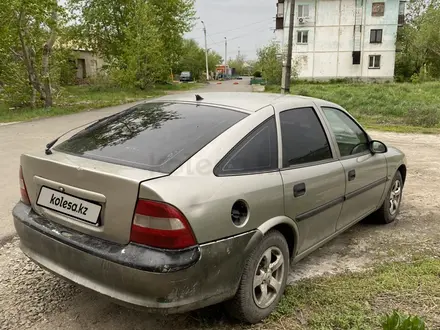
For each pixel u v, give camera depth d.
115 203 2.21
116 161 2.47
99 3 30.67
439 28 40.91
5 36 15.66
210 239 2.24
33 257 2.65
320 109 3.48
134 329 2.62
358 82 40.91
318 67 42.59
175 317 2.74
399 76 43.47
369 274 3.36
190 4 33.34
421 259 3.64
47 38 17.48
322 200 3.15
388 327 2.18
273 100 3.16
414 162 7.96
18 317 2.73
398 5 40.06
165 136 2.68
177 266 2.09
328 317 2.73
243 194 2.42
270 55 38.28
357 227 4.50
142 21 27.36
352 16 40.97
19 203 2.89
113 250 2.20
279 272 2.80
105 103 20.98
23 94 17.91
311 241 3.17
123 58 28.28
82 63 40.12
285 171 2.81
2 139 10.08
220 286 2.35
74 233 2.40
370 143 4.02
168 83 39.41
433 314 2.80
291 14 14.38
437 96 21.39
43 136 10.56
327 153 3.34
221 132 2.61
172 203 2.10
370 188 3.96
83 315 2.77
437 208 5.14
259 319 2.67
